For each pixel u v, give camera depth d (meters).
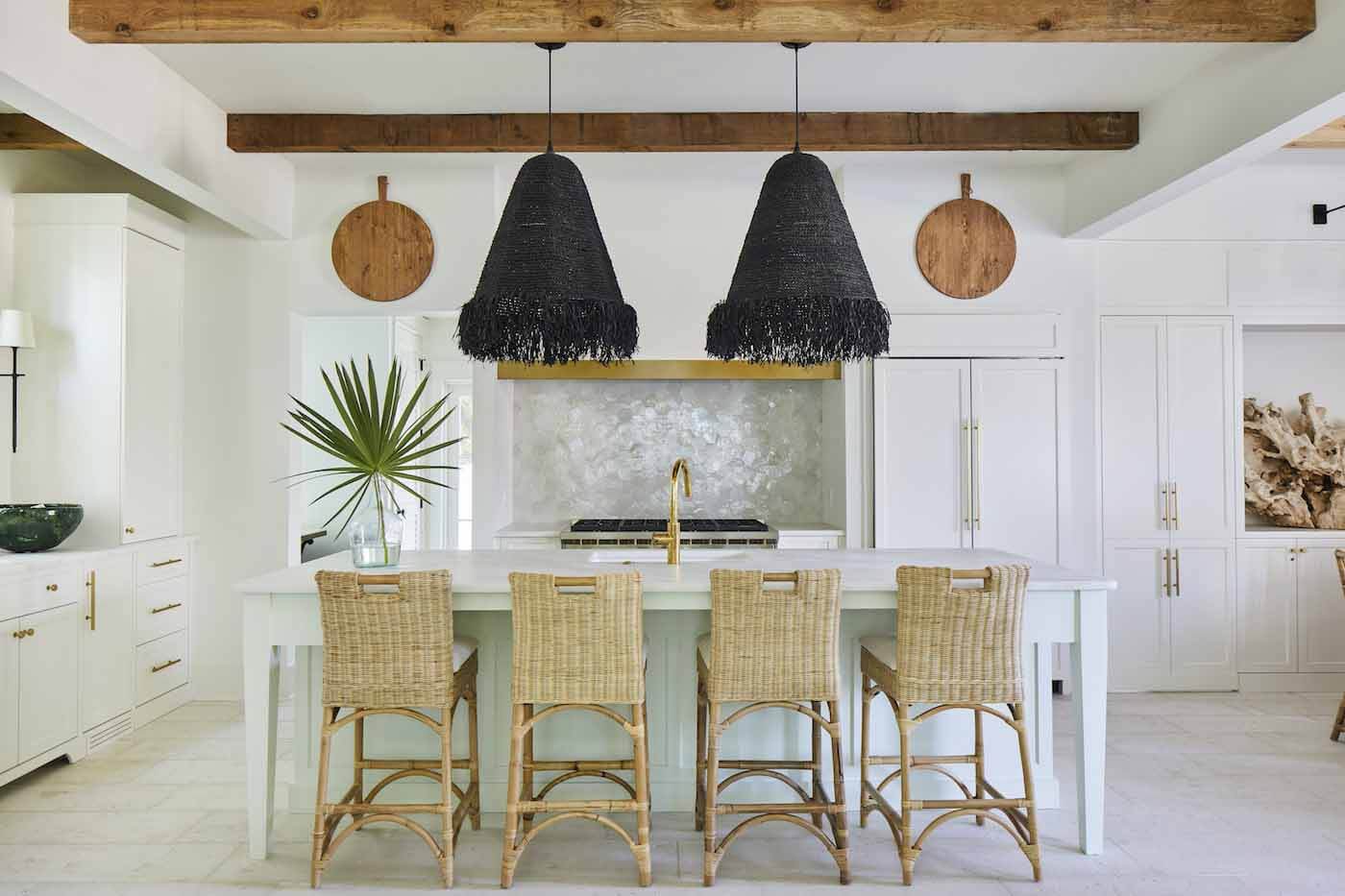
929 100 4.09
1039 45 3.51
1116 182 4.46
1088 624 3.06
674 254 5.23
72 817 3.33
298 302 5.01
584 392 5.84
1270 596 5.14
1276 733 4.34
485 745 3.33
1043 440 5.05
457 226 4.99
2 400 4.32
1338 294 5.12
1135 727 4.44
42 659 3.75
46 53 2.91
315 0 2.89
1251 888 2.76
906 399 5.04
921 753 3.40
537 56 3.59
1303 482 5.46
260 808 2.99
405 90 3.95
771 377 5.24
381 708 2.81
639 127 4.23
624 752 3.37
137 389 4.52
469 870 2.91
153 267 4.67
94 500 4.34
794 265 2.90
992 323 5.05
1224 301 5.13
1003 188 5.09
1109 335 5.12
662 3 2.89
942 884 2.80
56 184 4.73
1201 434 5.13
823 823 3.29
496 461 5.31
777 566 3.43
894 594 3.05
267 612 3.01
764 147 4.23
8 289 4.36
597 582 2.77
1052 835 3.17
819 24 2.90
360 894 2.74
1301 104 3.11
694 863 2.95
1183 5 2.98
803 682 2.84
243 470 5.02
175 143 3.76
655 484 5.82
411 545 7.87
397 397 3.31
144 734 4.36
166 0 2.92
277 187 4.82
